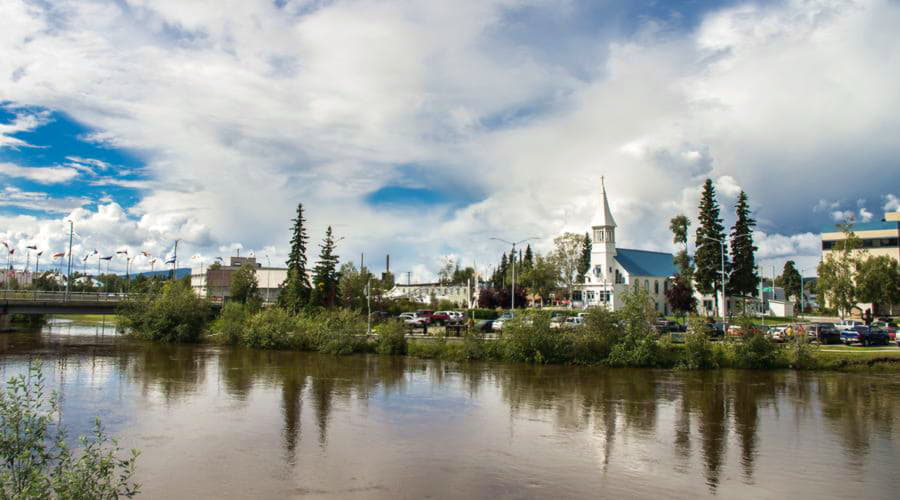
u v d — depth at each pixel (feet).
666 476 68.08
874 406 105.50
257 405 106.42
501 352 168.25
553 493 62.28
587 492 62.69
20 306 246.27
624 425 91.76
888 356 149.18
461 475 68.03
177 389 122.31
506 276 472.03
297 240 295.28
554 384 128.67
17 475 37.68
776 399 111.55
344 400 111.04
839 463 73.05
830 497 61.72
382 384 128.98
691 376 139.64
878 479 67.15
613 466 71.61
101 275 586.86
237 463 72.33
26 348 204.64
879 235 345.31
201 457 74.79
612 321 160.04
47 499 35.83
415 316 259.39
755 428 89.92
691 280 323.37
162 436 84.94
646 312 158.81
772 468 71.00
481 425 91.61
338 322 193.16
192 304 235.20
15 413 39.86
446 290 503.61
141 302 244.63
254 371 148.97
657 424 92.43
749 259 272.10
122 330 252.01
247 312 230.68
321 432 87.35
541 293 374.63
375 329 223.30
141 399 111.45
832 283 248.93
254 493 61.98
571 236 355.56
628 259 371.56
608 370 149.38
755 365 150.41
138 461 72.84
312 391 120.37
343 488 63.57
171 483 64.95
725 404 107.24
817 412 100.63
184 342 230.27
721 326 204.23
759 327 155.94
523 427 90.48
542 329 163.43
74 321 383.04
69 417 96.43
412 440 82.99
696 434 86.53
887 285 244.22
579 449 78.74
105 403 107.55
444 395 115.96
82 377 138.41
